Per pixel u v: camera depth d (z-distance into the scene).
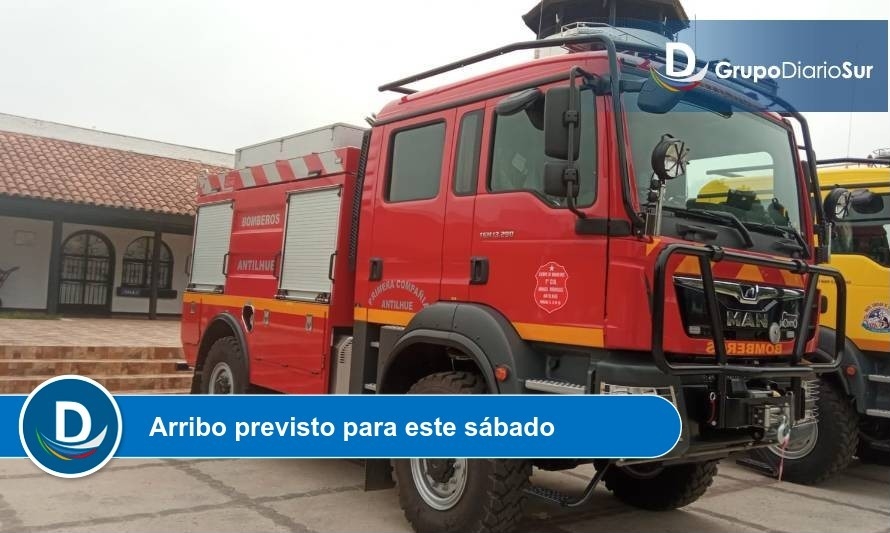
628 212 3.68
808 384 4.54
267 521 4.82
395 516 5.02
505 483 4.10
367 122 5.71
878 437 7.17
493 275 4.33
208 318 7.50
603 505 5.65
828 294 6.71
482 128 4.60
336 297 5.60
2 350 9.83
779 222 4.73
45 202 15.47
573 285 3.89
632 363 3.71
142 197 17.27
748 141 4.64
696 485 5.16
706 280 3.79
